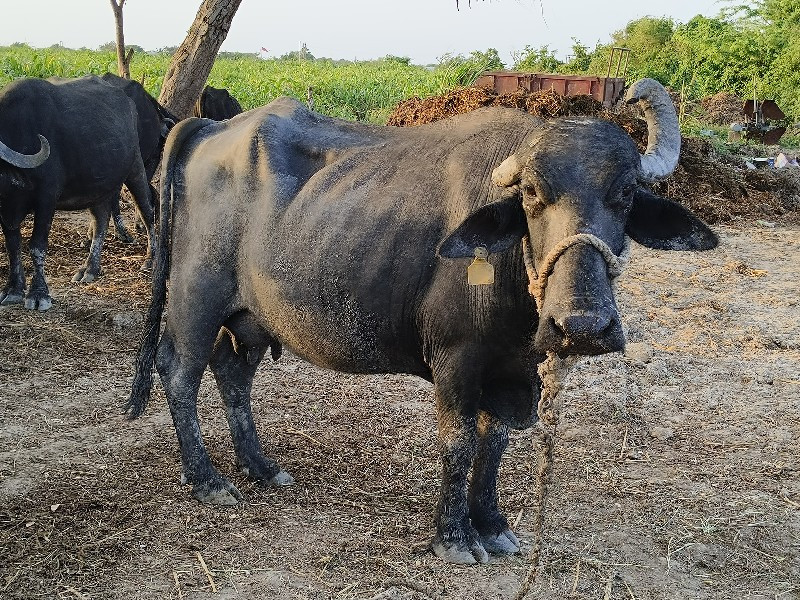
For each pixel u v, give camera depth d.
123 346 7.65
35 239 8.55
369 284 4.16
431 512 4.79
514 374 4.04
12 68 20.55
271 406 6.44
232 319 4.94
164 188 4.97
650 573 4.23
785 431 6.11
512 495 5.05
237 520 4.66
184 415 4.91
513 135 3.99
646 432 6.06
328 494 5.00
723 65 40.31
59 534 4.45
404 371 4.53
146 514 4.69
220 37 12.84
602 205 3.36
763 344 8.10
